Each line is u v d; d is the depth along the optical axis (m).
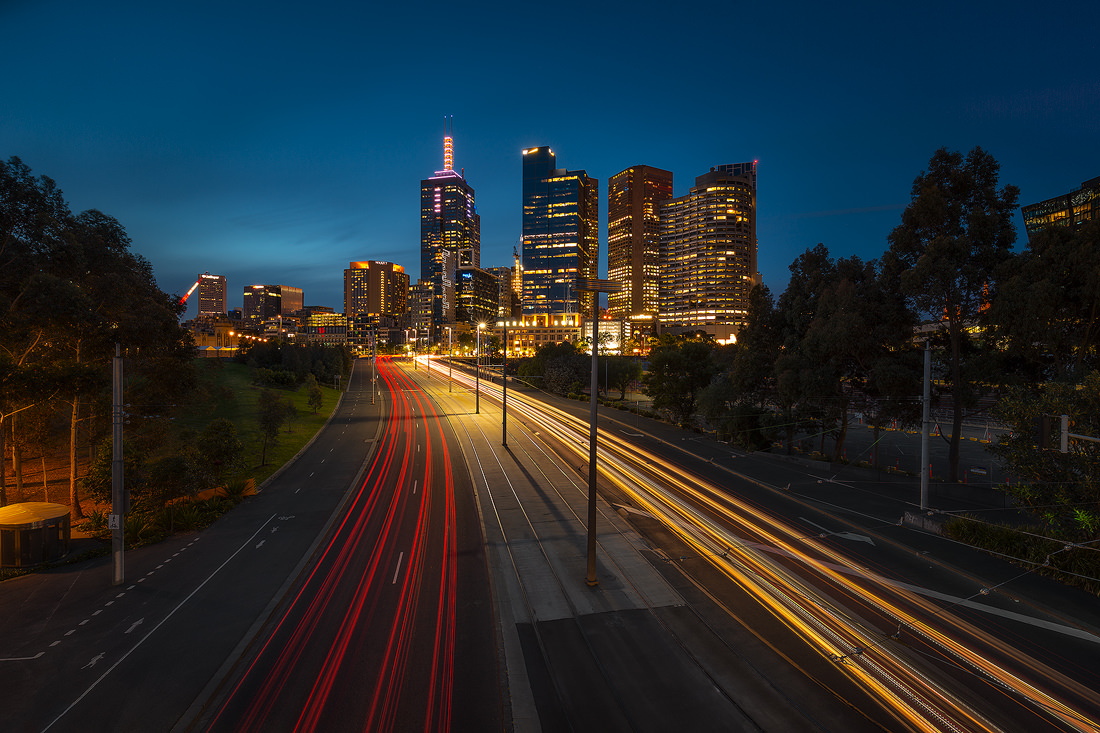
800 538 24.03
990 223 30.17
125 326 27.73
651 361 61.56
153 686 13.16
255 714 12.10
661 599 18.03
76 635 15.66
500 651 14.82
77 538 24.83
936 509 27.33
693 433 54.97
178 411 48.72
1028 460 20.20
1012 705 12.18
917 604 17.36
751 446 45.75
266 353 115.38
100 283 27.42
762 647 14.88
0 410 25.89
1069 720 11.63
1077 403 19.30
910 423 35.25
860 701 12.41
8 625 16.31
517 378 120.06
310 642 15.34
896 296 35.22
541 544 23.70
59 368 23.59
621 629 16.00
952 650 14.58
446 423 62.81
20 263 23.86
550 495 32.22
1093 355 28.09
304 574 20.45
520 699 12.62
